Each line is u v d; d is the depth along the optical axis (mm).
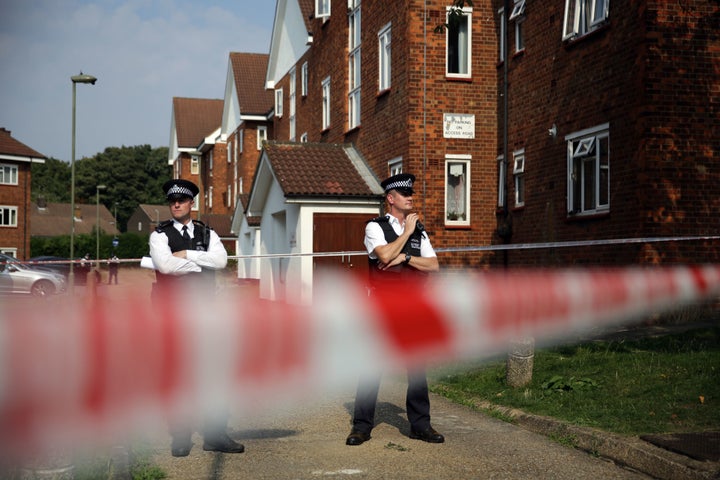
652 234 11500
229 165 52688
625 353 8664
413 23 17641
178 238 6086
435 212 17672
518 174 16766
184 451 5559
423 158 17688
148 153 111375
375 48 19969
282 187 18422
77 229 99500
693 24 11648
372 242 6332
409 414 6125
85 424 6199
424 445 5914
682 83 11617
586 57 13492
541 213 15359
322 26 25594
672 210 11555
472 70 17891
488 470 5203
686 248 11547
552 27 14906
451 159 17797
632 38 11930
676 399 6594
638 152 11680
